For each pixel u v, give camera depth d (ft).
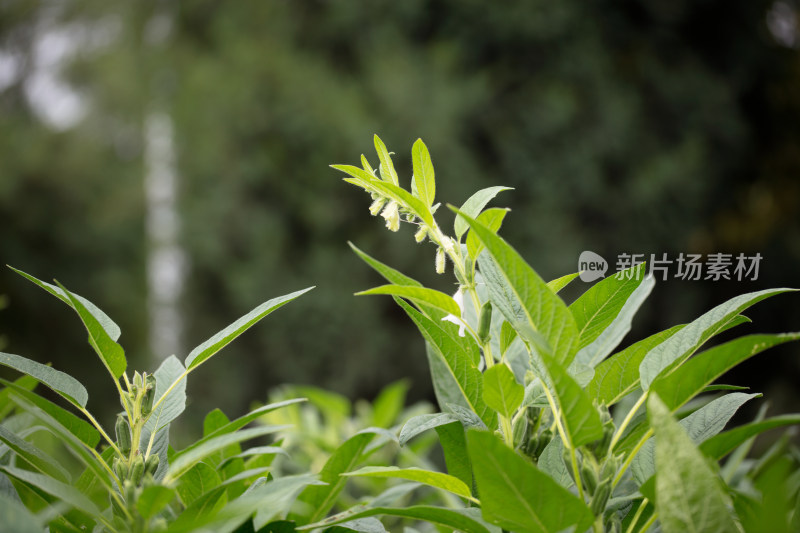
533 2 33.91
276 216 32.30
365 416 8.90
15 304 30.30
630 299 3.91
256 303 31.01
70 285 31.63
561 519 2.38
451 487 2.98
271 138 32.55
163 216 32.86
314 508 3.62
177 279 32.27
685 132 34.73
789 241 31.22
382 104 31.42
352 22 34.30
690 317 26.04
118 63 33.01
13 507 2.23
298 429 7.70
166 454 3.37
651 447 3.14
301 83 32.27
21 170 30.99
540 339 2.37
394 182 3.25
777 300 29.22
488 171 32.14
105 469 2.99
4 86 33.12
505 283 3.05
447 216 20.58
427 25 35.12
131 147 34.19
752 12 35.60
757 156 35.29
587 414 2.42
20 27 33.12
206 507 2.83
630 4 36.01
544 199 31.71
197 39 35.37
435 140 30.42
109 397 30.53
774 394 26.25
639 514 2.95
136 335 32.30
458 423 3.43
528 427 3.17
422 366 31.14
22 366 3.16
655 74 35.01
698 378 2.64
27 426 4.05
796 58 36.06
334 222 31.91
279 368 30.89
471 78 33.01
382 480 7.07
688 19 36.24
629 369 3.21
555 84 33.91
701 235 32.37
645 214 32.01
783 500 1.96
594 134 32.86
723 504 2.12
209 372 30.78
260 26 34.78
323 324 30.81
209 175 32.27
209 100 32.45
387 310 31.99
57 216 31.71
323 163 32.07
